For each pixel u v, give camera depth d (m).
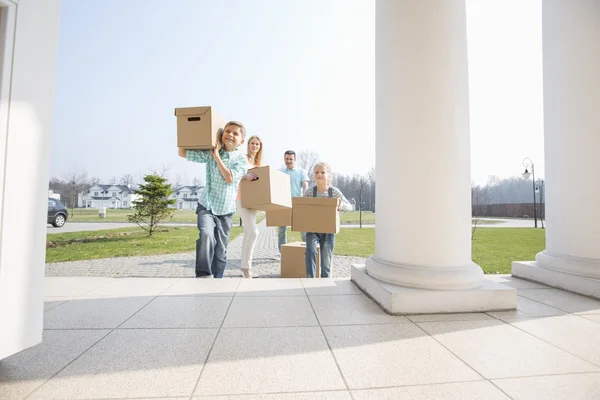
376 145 3.44
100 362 1.73
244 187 4.50
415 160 2.95
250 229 4.58
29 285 1.72
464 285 2.75
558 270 3.55
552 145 3.79
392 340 2.07
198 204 4.25
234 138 4.12
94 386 1.49
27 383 1.51
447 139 2.90
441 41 2.91
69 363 1.72
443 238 2.88
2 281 1.59
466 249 2.95
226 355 1.83
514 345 2.00
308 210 4.34
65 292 3.25
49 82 1.84
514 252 8.58
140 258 7.70
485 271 5.91
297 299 3.04
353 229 17.97
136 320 2.42
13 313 1.64
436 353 1.88
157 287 3.48
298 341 2.04
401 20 3.07
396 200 3.06
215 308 2.74
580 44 3.51
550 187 3.81
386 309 2.70
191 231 16.02
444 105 2.90
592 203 3.37
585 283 3.22
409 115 2.99
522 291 3.41
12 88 1.62
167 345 1.96
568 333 2.21
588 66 3.46
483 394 1.45
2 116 1.57
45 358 1.78
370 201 39.75
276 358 1.80
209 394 1.43
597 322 2.45
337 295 3.20
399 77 3.06
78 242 11.12
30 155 1.72
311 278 4.02
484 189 38.28
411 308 2.63
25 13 1.68
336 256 8.33
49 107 1.84
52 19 1.85
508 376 1.61
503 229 18.11
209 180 4.16
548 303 2.96
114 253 8.43
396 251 3.04
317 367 1.70
